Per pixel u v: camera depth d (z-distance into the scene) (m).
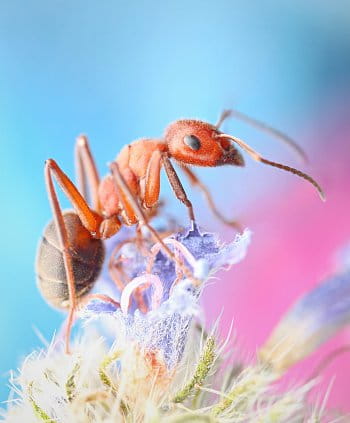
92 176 0.05
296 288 0.05
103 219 0.05
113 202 0.05
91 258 0.05
